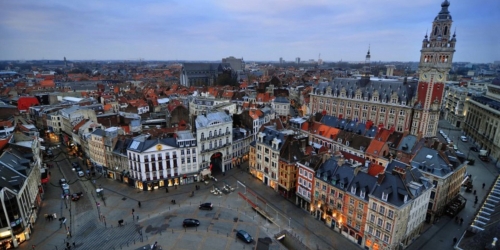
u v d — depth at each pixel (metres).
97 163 114.44
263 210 88.25
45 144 151.62
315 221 83.06
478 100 160.50
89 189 101.56
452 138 166.50
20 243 72.25
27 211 76.81
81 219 83.38
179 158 103.56
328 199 80.25
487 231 50.31
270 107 181.12
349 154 95.75
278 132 104.94
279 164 97.00
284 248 69.62
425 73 135.88
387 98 151.38
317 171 82.81
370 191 70.50
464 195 98.12
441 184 80.06
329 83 184.12
